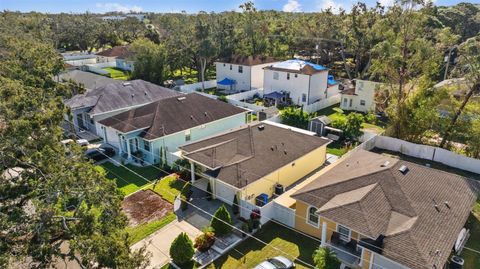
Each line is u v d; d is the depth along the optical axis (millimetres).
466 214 16297
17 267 12719
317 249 16531
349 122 30969
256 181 19906
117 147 29250
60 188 12555
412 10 30219
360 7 54188
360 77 48625
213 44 51594
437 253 13641
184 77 60750
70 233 11844
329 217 15867
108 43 90812
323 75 44219
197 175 24078
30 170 14492
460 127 26672
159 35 80750
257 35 63656
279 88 45125
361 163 20422
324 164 26312
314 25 63469
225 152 22531
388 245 14273
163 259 16438
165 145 26938
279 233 18391
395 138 29422
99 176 13789
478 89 26219
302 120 33000
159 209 20609
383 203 16312
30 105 17000
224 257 16562
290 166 22734
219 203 21297
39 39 61312
